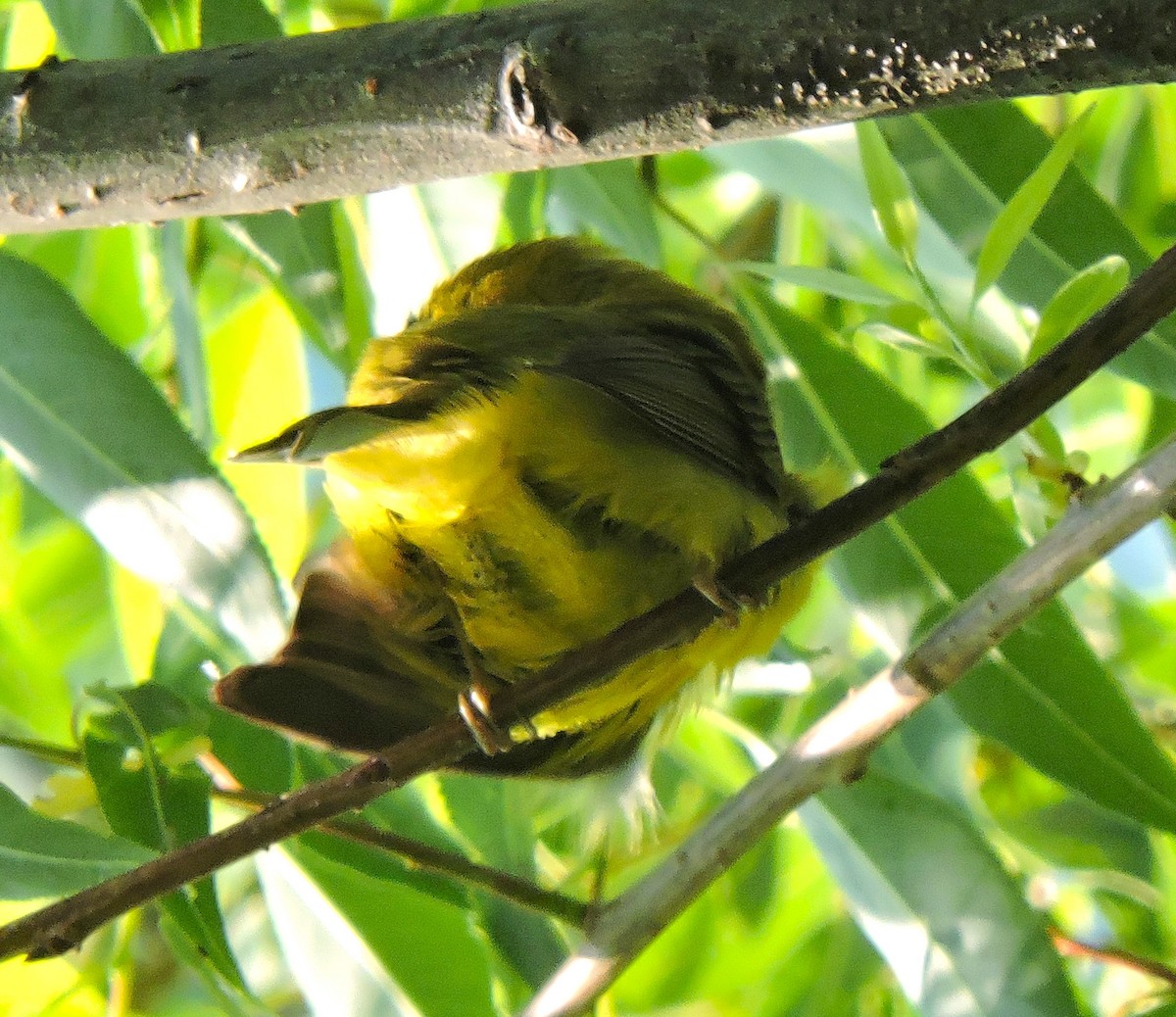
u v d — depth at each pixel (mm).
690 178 12344
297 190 5961
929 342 7375
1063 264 8375
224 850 5512
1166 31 5145
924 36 5309
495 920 7918
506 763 7734
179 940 7051
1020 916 7918
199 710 7211
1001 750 10836
